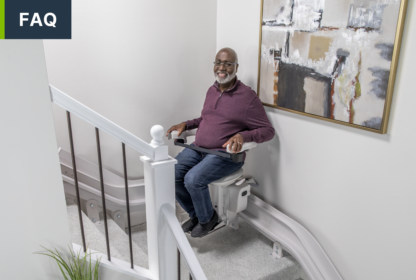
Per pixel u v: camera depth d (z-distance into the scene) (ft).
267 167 7.63
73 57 6.84
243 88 6.95
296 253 6.65
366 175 5.45
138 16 7.26
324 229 6.43
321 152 6.19
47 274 4.25
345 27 5.22
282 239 6.98
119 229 7.23
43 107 3.70
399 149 4.90
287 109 6.64
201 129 7.38
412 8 4.42
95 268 4.50
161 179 4.79
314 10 5.67
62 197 4.08
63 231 4.22
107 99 7.44
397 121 4.86
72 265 4.35
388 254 5.33
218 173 6.76
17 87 3.48
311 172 6.49
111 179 7.84
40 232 4.05
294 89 6.39
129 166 8.13
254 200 7.78
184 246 4.54
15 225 3.85
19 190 3.76
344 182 5.85
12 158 3.63
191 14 7.88
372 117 5.09
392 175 5.06
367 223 5.58
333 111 5.71
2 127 3.49
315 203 6.52
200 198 6.79
